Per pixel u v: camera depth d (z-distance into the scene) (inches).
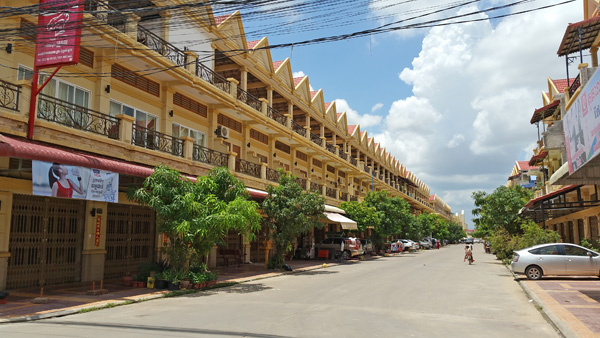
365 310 424.5
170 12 764.6
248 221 604.1
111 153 586.9
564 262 689.6
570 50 828.6
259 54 1079.0
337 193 1601.9
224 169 624.1
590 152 400.5
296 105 1333.7
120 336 300.4
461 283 680.4
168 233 573.0
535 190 1691.7
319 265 1059.9
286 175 935.0
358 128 1927.9
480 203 1146.7
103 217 666.2
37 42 486.9
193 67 794.2
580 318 369.1
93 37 601.9
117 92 690.8
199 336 301.7
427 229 2760.8
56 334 307.3
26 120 473.7
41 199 581.9
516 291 589.9
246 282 697.0
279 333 315.0
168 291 545.0
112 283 624.4
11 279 538.6
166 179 553.0
